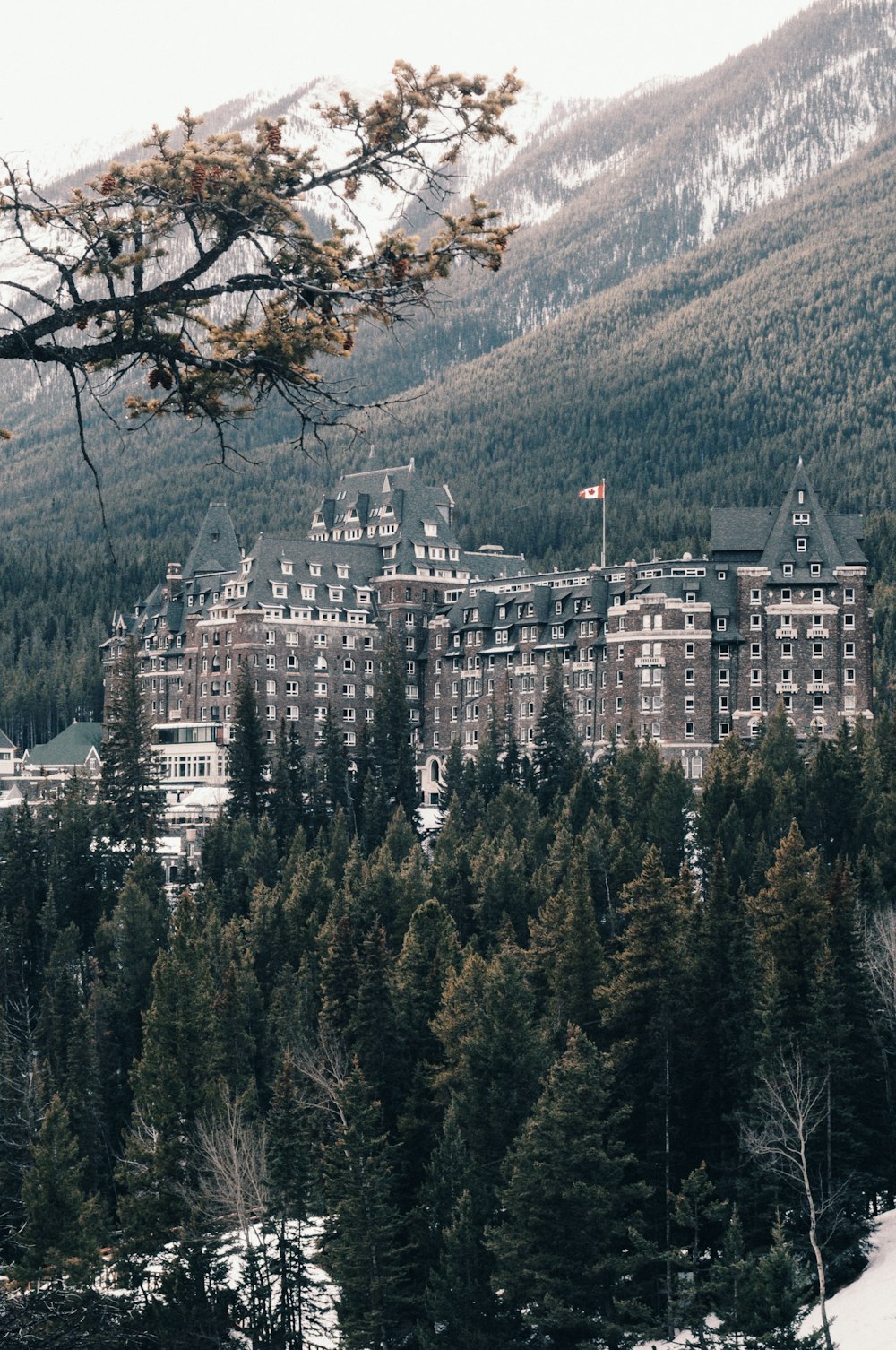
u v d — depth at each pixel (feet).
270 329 95.30
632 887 493.77
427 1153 482.69
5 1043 579.89
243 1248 400.26
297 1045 533.96
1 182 89.35
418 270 95.86
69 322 91.91
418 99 94.07
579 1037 428.56
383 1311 397.39
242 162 92.63
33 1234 419.54
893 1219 448.65
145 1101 499.10
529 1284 399.24
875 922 562.66
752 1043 463.42
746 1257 367.25
